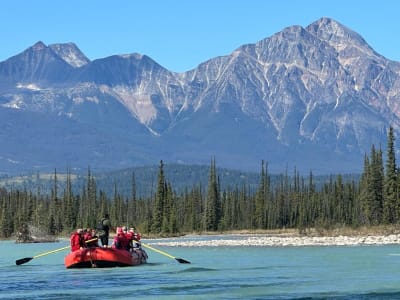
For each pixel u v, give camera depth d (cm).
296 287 5819
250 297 5325
